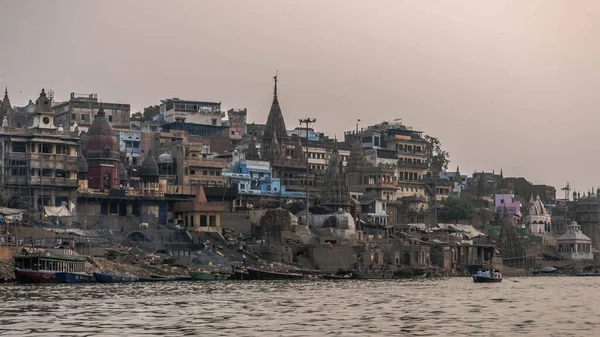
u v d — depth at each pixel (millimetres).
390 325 119562
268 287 191250
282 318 126000
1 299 147125
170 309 136125
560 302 162625
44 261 185125
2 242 199500
